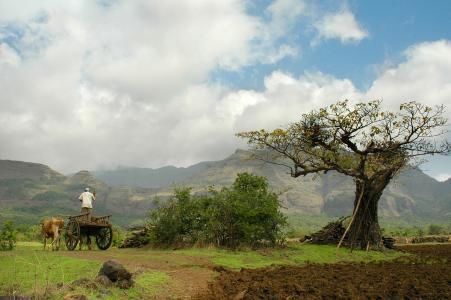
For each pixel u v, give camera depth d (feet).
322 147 86.58
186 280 42.98
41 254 53.78
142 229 84.69
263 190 78.23
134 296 35.17
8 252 57.72
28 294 35.37
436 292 39.01
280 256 67.00
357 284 42.98
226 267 54.03
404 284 43.01
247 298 36.09
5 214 565.53
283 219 76.33
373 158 87.35
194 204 76.38
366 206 84.94
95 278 36.40
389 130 81.46
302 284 42.11
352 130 80.94
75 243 67.41
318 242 89.92
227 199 74.95
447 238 146.72
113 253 60.70
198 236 73.97
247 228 71.26
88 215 69.82
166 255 60.13
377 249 83.15
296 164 87.45
